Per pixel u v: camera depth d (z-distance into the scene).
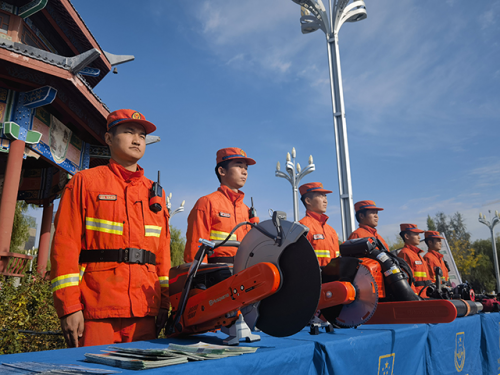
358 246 3.06
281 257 1.81
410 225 8.26
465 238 47.47
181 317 2.01
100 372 1.03
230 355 1.30
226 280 1.82
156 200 2.49
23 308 5.46
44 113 8.73
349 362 1.77
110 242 2.26
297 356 1.53
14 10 8.68
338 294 2.46
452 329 2.83
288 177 13.55
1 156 10.34
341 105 10.96
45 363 1.19
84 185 2.31
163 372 1.04
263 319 1.86
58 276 2.07
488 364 3.32
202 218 3.67
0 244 7.26
